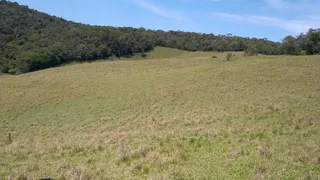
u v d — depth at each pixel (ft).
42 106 140.36
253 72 159.94
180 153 40.60
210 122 71.82
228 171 32.71
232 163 35.14
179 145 45.88
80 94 157.38
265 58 211.00
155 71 208.64
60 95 158.61
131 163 37.04
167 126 74.59
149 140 52.21
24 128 105.81
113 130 82.12
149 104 125.39
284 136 48.26
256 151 39.11
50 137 82.48
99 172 34.14
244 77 151.74
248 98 108.27
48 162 40.93
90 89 166.61
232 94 120.47
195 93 133.49
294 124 57.62
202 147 44.14
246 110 82.64
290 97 98.12
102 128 89.10
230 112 83.71
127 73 209.15
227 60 217.97
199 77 165.78
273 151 38.81
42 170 36.32
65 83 187.32
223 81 149.28
